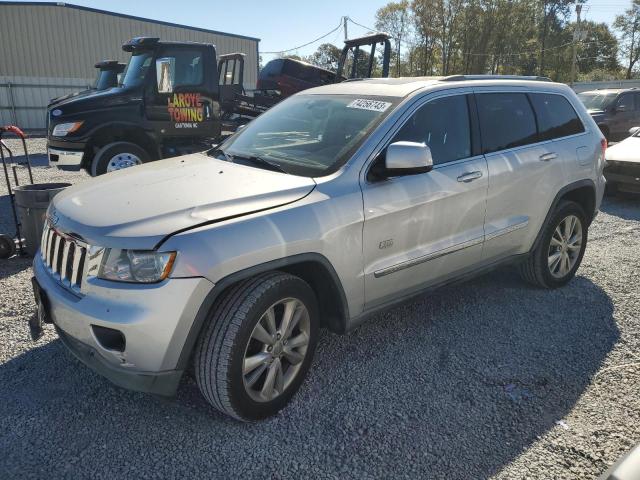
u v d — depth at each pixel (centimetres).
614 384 322
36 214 506
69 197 310
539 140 437
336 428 278
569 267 480
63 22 2598
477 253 388
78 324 254
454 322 406
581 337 384
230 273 254
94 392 304
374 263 319
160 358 246
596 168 481
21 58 2558
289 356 292
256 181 300
